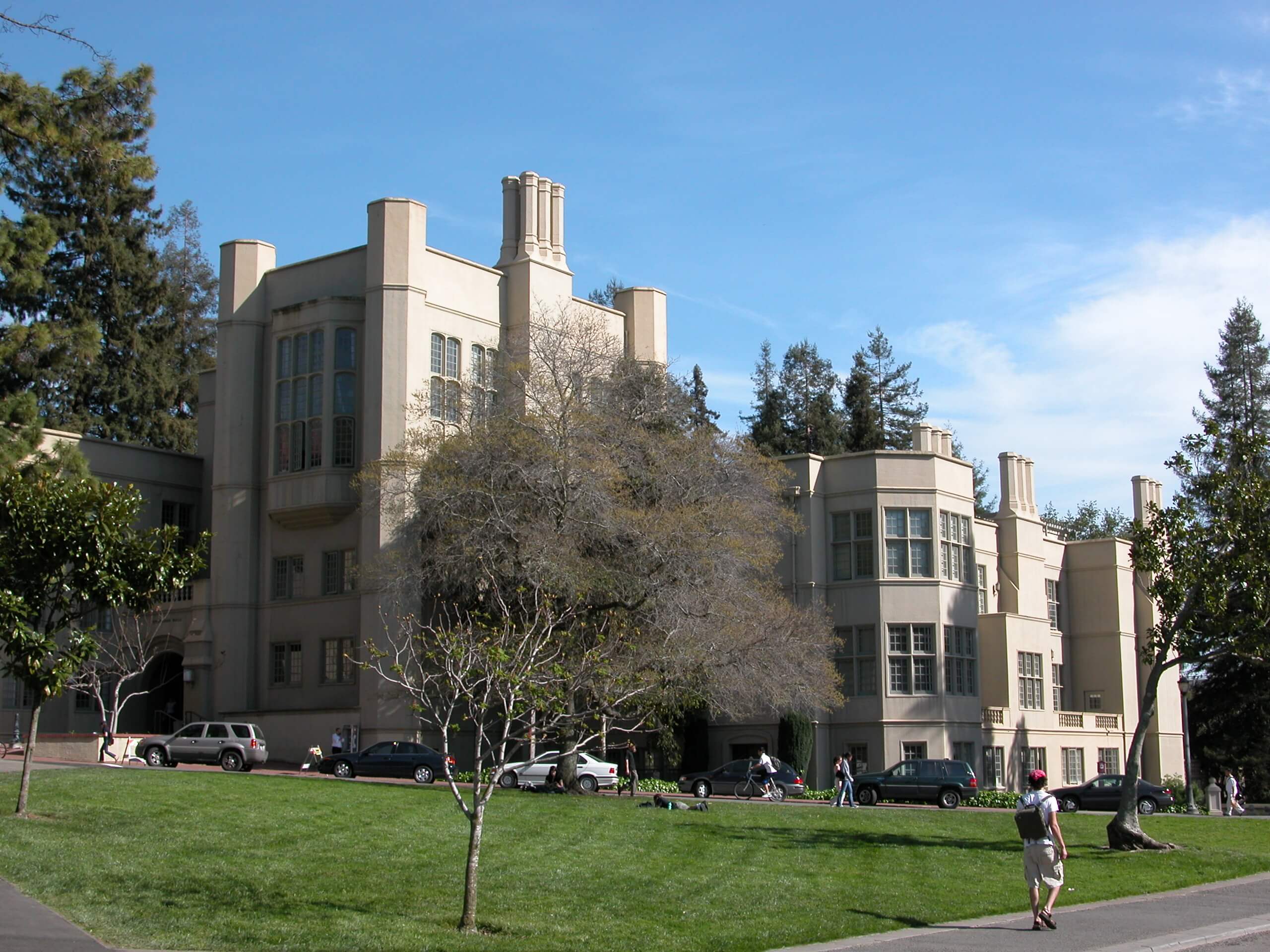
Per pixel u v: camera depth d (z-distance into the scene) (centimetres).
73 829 2189
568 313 5059
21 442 2675
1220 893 2188
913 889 2083
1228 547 2788
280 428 4844
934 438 5422
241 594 4828
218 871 1898
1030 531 6259
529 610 3334
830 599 5081
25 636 2239
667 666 3481
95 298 6825
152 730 5144
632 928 1662
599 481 3706
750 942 1592
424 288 4691
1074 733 5947
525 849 2252
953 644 5078
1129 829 2762
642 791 4238
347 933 1566
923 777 4216
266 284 5012
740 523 3959
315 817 2473
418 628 4306
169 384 7075
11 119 2367
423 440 4081
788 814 3170
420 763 3962
